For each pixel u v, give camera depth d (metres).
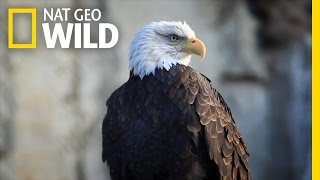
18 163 15.04
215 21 16.23
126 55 15.46
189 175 9.05
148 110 9.05
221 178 9.10
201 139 8.98
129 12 15.52
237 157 9.26
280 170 16.67
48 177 15.17
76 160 15.33
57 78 15.15
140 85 9.22
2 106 14.94
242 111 16.34
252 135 16.45
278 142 16.72
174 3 15.85
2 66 14.91
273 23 17.17
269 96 16.70
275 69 16.88
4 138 14.97
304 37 17.09
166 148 8.98
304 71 16.92
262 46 17.09
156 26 9.49
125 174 9.34
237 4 16.52
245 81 16.44
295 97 16.86
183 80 9.08
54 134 15.17
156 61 9.34
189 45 9.43
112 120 9.25
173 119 8.93
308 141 16.77
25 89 15.00
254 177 16.52
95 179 15.41
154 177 9.20
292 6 17.16
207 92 9.10
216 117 9.03
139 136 9.05
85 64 15.30
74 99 15.29
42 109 15.10
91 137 15.39
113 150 9.31
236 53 16.36
